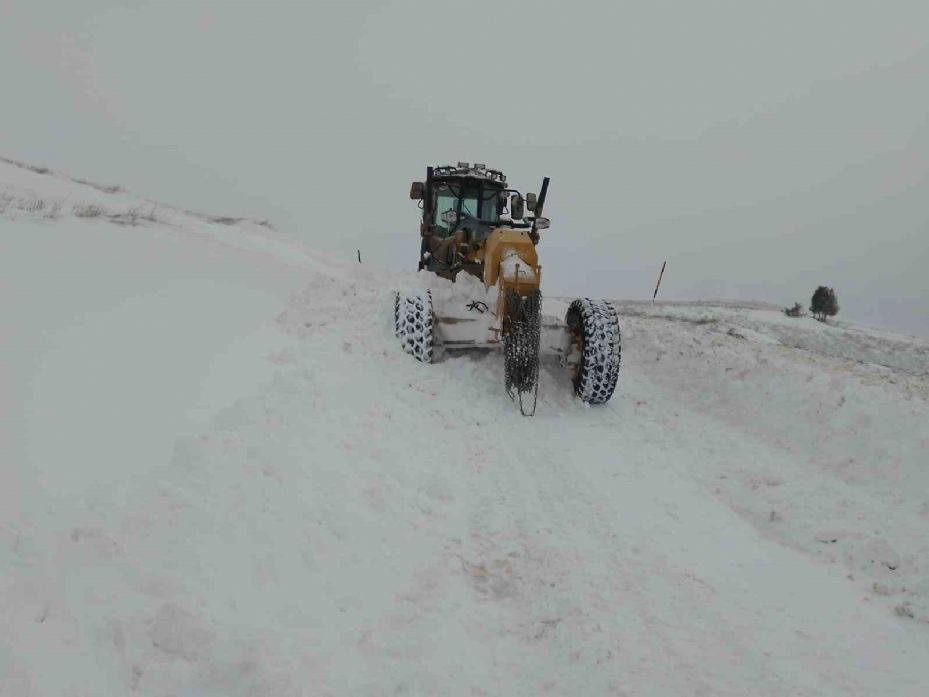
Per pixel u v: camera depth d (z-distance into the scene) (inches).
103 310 222.7
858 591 145.4
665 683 115.6
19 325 189.2
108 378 174.6
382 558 142.6
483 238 294.4
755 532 170.7
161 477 139.7
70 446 139.7
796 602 140.4
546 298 624.4
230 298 291.1
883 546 155.9
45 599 101.3
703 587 143.7
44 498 122.3
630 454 216.2
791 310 1135.0
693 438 232.4
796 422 235.5
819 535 165.6
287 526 139.8
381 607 128.1
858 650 126.3
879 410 220.1
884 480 189.9
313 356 244.8
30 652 91.4
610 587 141.9
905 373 370.0
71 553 111.7
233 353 222.7
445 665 117.1
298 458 166.1
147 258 330.6
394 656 116.8
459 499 178.1
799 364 287.4
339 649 114.7
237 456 155.6
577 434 231.6
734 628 130.8
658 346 353.1
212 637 105.0
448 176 338.3
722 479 199.6
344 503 156.0
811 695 114.3
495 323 260.1
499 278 255.4
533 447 217.2
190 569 118.5
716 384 288.4
